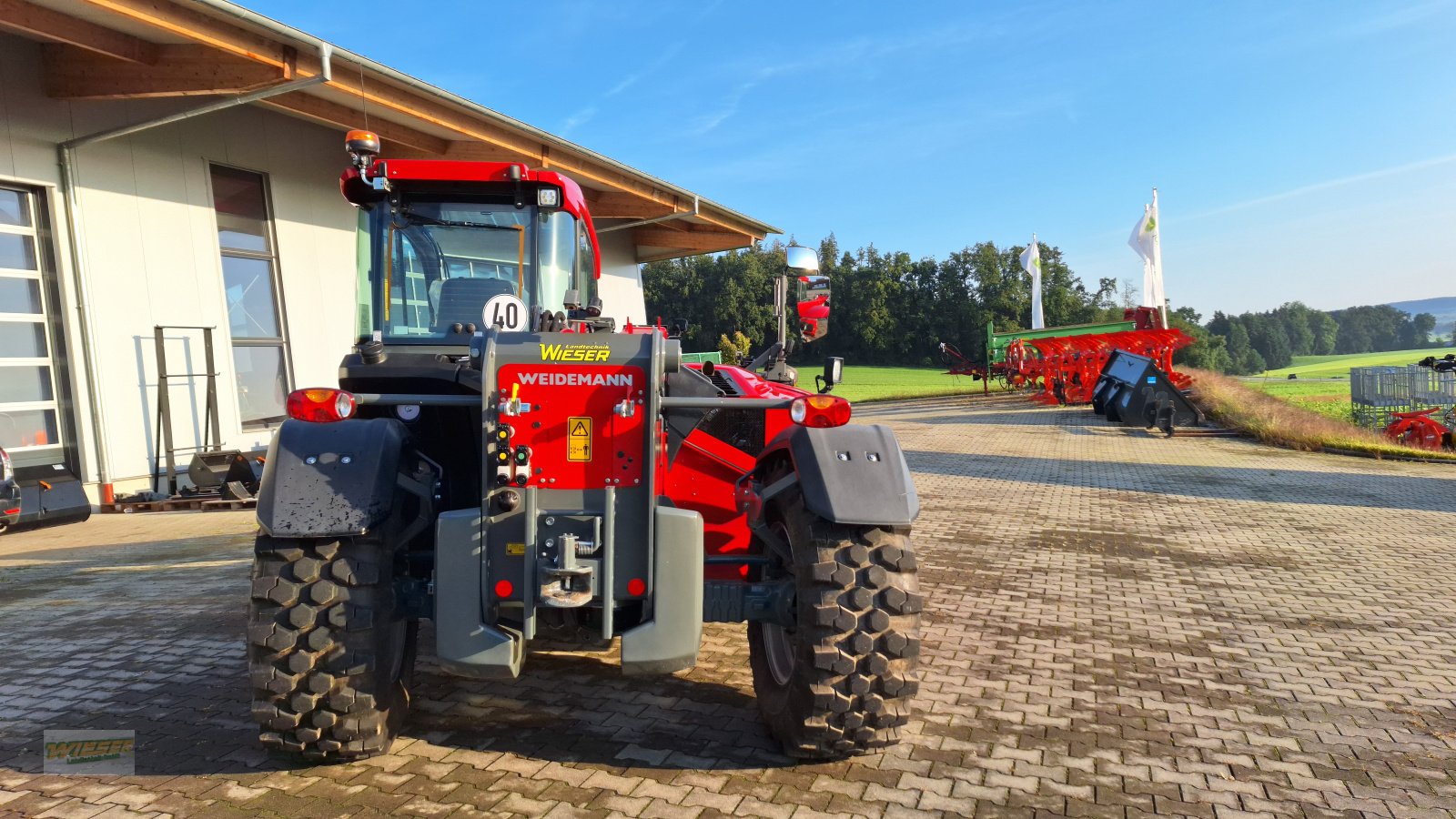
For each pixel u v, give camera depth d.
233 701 3.81
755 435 3.97
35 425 9.52
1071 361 24.58
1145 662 4.55
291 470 2.89
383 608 2.94
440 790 2.99
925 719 3.72
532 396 2.84
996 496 10.37
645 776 3.12
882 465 3.12
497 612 2.88
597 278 4.65
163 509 9.69
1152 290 26.27
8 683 4.04
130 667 4.25
